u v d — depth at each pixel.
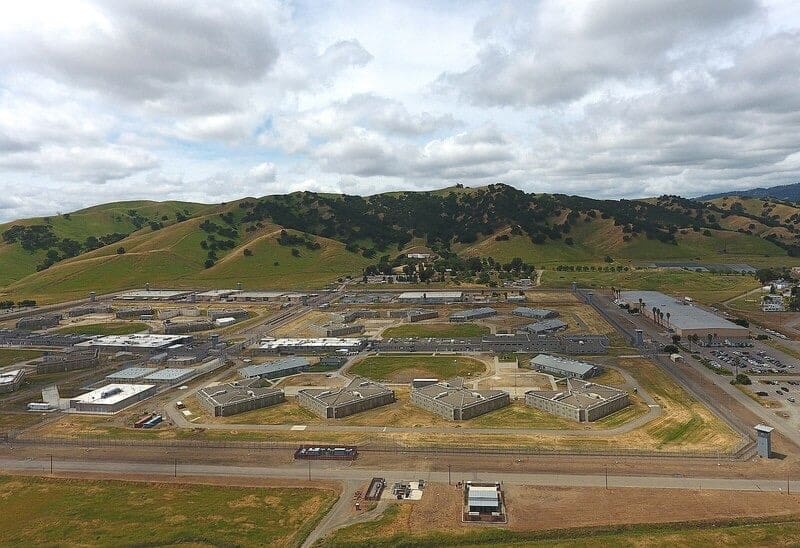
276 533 83.44
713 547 77.06
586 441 115.38
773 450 108.62
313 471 103.81
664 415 129.38
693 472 99.94
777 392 144.50
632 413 131.62
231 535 83.00
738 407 133.50
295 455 110.44
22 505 93.50
